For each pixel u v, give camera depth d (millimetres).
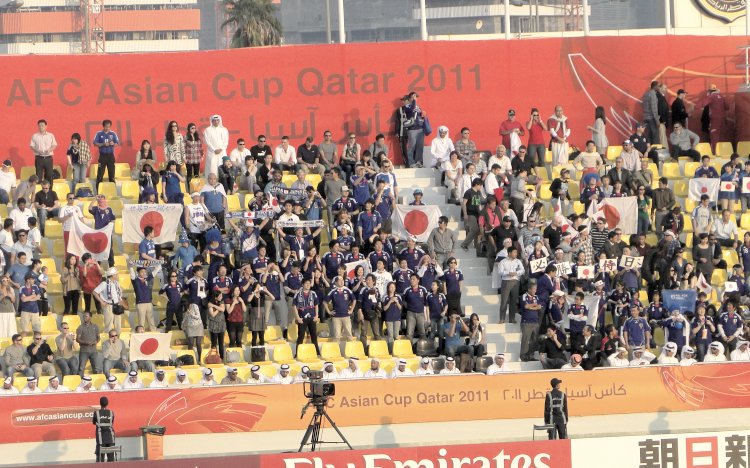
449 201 67562
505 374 55688
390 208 63656
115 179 68625
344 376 56031
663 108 74500
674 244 62625
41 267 57812
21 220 61344
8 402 51688
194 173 67312
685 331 58469
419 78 74750
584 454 44031
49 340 56969
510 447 43844
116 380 53875
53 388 53188
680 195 70500
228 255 60062
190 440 53156
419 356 58625
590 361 56375
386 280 59656
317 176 68188
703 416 56844
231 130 73188
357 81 74188
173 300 57594
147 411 52812
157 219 61156
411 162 71312
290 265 59906
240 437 53562
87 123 71875
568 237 61594
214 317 56781
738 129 76000
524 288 60844
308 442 53375
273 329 59938
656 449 44094
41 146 65125
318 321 59938
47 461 51719
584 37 76438
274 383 54250
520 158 67312
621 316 59125
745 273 62750
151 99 72562
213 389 53625
